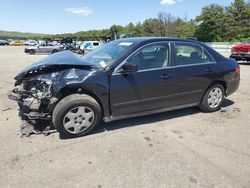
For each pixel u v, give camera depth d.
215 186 2.83
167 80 4.43
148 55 4.31
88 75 3.82
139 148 3.65
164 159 3.37
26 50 27.36
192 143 3.83
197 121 4.73
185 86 4.68
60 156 3.41
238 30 52.59
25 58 20.30
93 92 3.88
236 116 5.04
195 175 3.02
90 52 5.00
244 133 4.22
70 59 4.07
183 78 4.61
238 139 3.99
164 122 4.65
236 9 53.19
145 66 4.27
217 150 3.63
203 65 4.87
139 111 4.34
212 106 5.20
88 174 3.02
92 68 3.95
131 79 4.11
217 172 3.09
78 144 3.75
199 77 4.80
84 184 2.84
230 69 5.24
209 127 4.46
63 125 3.81
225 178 2.97
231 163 3.29
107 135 4.07
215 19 53.03
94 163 3.25
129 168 3.15
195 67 4.75
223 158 3.41
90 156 3.42
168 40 4.56
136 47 4.22
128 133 4.15
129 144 3.77
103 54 4.50
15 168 3.13
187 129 4.36
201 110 5.23
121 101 4.11
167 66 4.46
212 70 4.96
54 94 3.73
